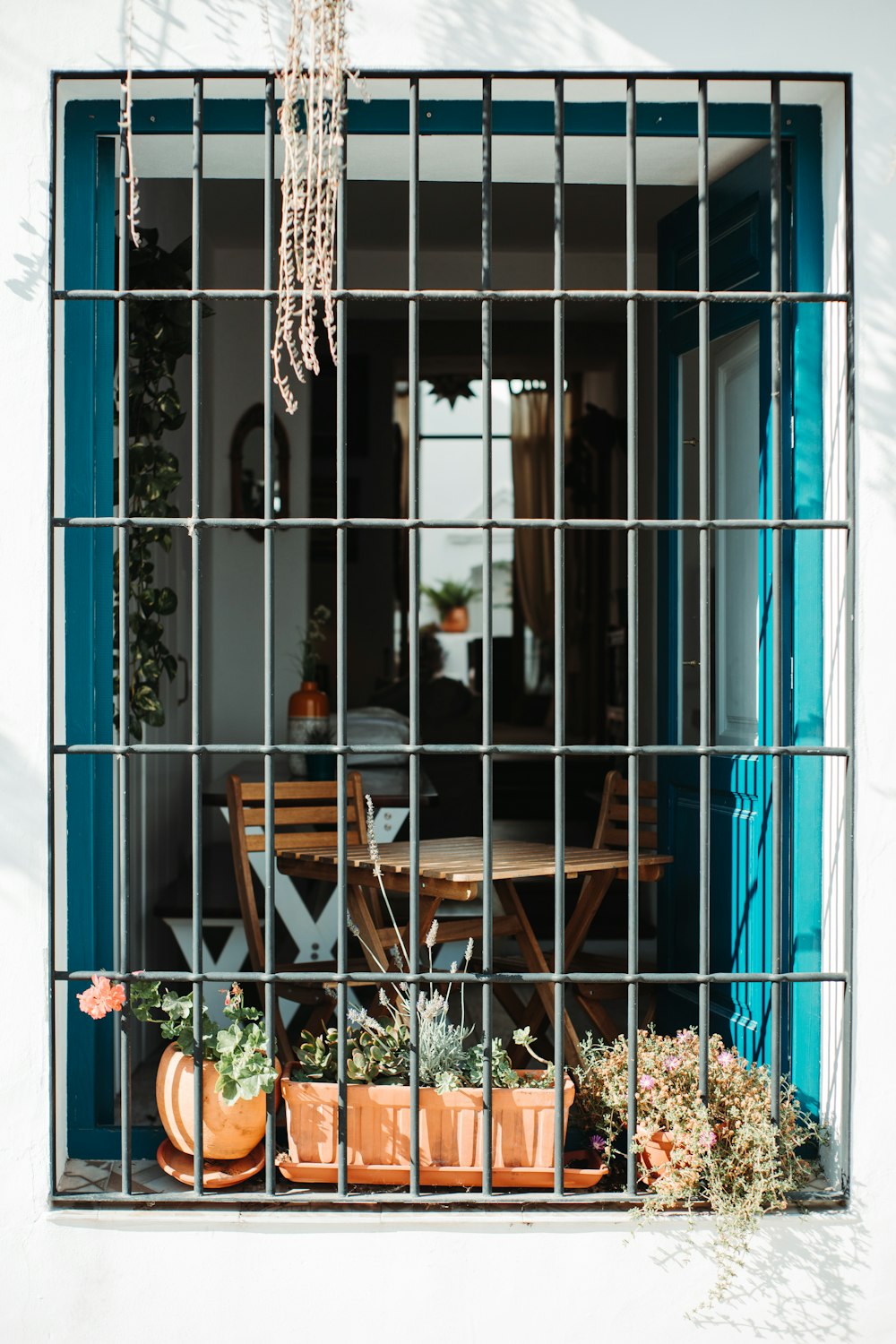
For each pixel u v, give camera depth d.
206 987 3.82
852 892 2.76
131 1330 2.66
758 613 3.16
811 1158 2.91
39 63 2.72
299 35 2.58
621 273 6.45
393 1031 2.85
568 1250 2.67
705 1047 2.71
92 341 2.92
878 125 2.77
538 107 2.90
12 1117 2.71
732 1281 2.70
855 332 2.77
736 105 2.92
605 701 9.77
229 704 6.31
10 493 2.73
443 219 5.78
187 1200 2.68
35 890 2.73
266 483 2.66
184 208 4.99
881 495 2.78
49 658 2.72
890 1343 2.72
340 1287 2.66
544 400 11.12
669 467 3.68
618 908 5.75
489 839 2.72
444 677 8.27
